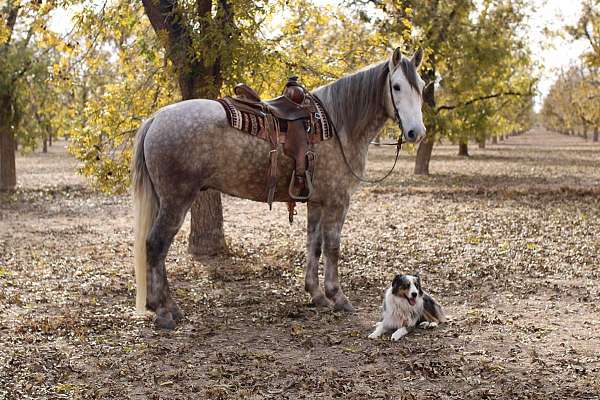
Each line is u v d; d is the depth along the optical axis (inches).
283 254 447.5
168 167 261.3
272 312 300.7
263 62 391.5
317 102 288.7
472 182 1066.1
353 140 288.7
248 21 396.8
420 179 1131.9
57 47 407.8
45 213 702.5
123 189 431.8
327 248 298.0
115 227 603.2
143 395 205.9
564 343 253.8
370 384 213.2
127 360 237.0
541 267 394.6
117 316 294.7
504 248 463.2
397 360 235.8
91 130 425.7
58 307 312.7
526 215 643.5
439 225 589.0
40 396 204.2
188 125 260.8
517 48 1041.5
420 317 273.4
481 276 373.7
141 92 428.8
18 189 946.1
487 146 3078.2
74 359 238.4
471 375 220.4
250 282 364.5
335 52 430.9
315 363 233.5
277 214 691.4
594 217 618.5
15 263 421.7
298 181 276.8
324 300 310.3
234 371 224.5
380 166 1519.4
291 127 275.1
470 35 969.5
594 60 911.7
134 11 429.1
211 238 444.5
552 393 204.5
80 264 419.8
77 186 1000.9
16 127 903.7
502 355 240.7
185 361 235.3
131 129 426.6
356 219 637.3
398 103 274.1
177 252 455.5
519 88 1151.0
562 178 1142.3
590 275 373.7
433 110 1018.1
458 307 308.7
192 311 303.0
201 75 404.2
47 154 2252.7
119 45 437.1
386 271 391.2
